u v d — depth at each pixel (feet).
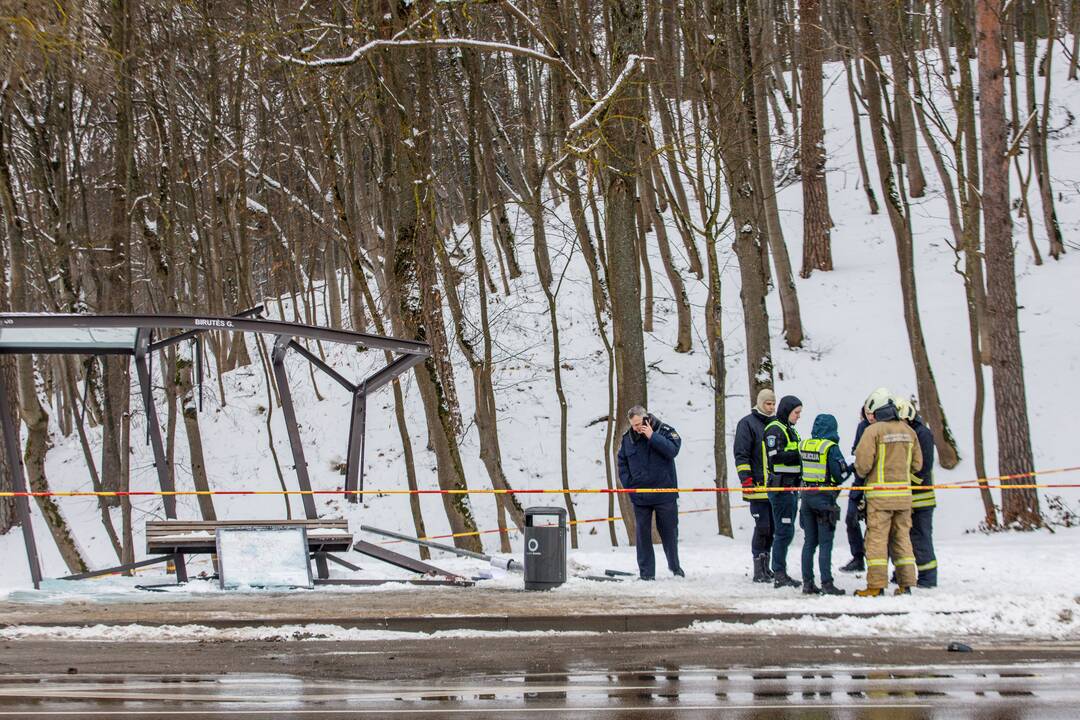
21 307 70.18
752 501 47.73
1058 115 148.56
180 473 114.11
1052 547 58.70
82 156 102.27
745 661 30.53
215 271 104.22
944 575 48.42
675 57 99.30
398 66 67.41
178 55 91.71
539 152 92.53
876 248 127.13
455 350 120.88
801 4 107.86
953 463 90.43
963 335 106.22
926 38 113.80
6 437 47.44
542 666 29.84
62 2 59.62
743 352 111.96
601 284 84.12
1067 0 159.22
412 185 68.85
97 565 98.73
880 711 23.82
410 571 53.98
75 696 25.84
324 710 24.20
